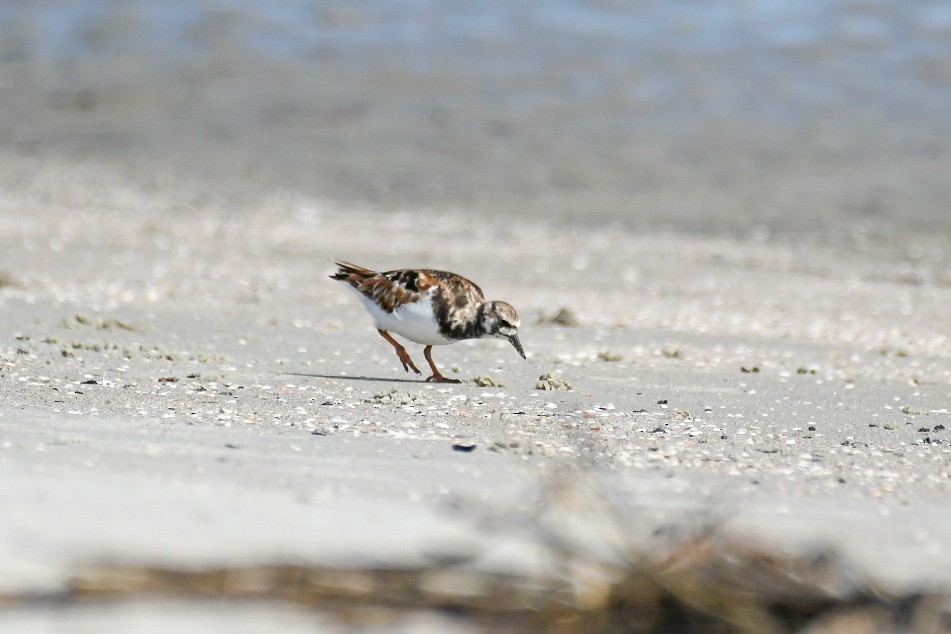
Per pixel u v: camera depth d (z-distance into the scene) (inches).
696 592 310.0
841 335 991.6
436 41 2491.4
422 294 729.0
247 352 811.4
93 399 600.4
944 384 780.6
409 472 463.8
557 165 1850.4
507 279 1237.7
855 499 462.0
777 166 1857.8
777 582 319.6
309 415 585.3
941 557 381.4
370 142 1943.9
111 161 1802.4
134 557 327.9
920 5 2689.5
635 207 1658.5
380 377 737.6
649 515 414.6
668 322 1027.3
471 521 386.3
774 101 2176.4
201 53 2378.2
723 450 547.8
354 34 2517.2
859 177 1802.4
